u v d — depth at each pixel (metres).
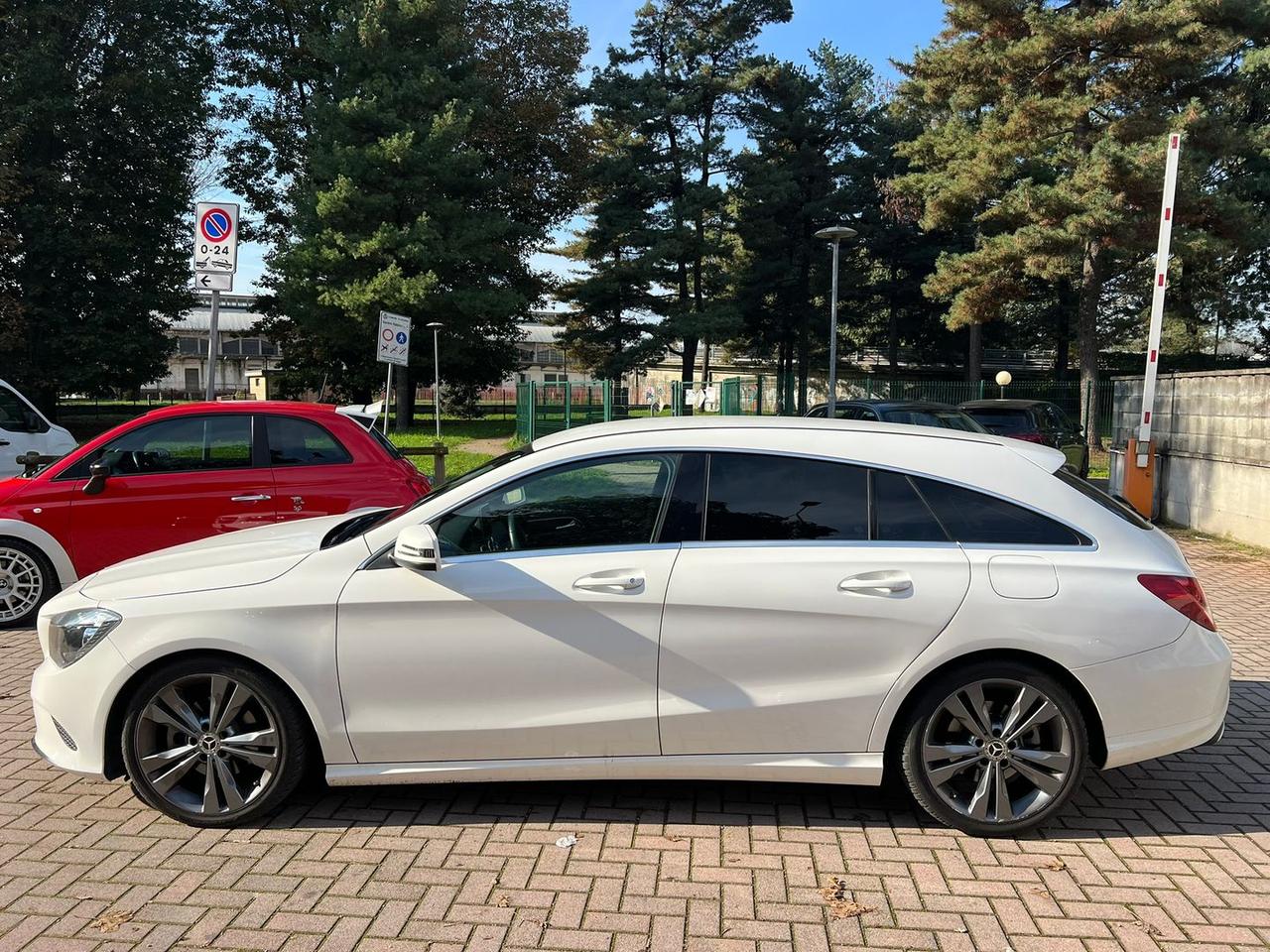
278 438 6.99
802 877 3.32
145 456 6.85
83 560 6.73
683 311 40.97
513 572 3.55
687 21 39.41
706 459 3.74
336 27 32.78
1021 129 23.86
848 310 48.62
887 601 3.49
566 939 2.93
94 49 27.31
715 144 40.59
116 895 3.19
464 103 32.25
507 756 3.62
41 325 26.55
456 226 31.75
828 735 3.55
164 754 3.65
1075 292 45.44
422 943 2.90
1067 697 3.51
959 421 12.52
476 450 25.27
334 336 32.25
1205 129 22.14
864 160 43.66
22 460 7.24
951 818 3.58
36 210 25.23
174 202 29.33
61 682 3.66
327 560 3.66
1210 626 3.67
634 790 4.05
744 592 3.51
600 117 38.25
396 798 3.96
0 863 3.42
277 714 3.61
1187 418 11.93
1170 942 2.94
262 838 3.60
